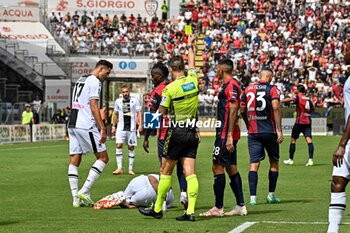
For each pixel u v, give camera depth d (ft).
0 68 317.22
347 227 64.28
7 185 105.29
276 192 96.78
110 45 328.29
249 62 332.60
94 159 159.53
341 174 51.67
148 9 374.84
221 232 61.31
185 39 343.87
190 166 68.74
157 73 82.94
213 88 305.73
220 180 72.43
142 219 69.92
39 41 325.01
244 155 171.01
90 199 81.05
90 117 80.94
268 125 82.89
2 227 65.05
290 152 146.72
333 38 345.31
